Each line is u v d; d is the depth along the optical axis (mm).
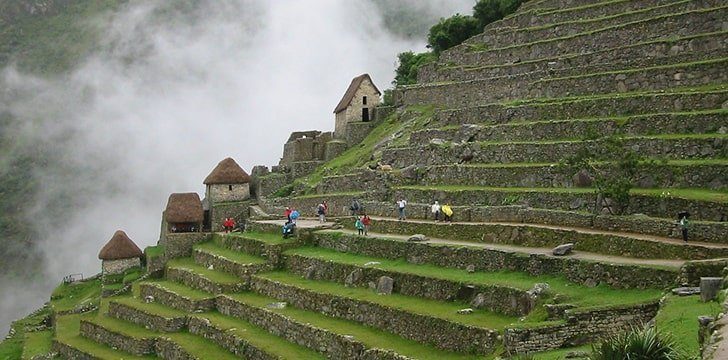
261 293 63469
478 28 108875
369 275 53875
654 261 41594
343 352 46000
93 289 98938
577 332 35906
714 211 45750
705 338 26516
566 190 55531
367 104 100625
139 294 78750
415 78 109688
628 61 67250
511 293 42469
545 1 92000
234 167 96125
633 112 60125
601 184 52000
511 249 48500
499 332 38875
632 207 50406
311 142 99375
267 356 49500
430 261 52719
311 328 49562
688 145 52594
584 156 55969
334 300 52562
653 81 63094
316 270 60656
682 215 45062
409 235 59938
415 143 76625
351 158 89188
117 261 95125
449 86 86125
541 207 56281
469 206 60281
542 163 61062
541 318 38875
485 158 66312
